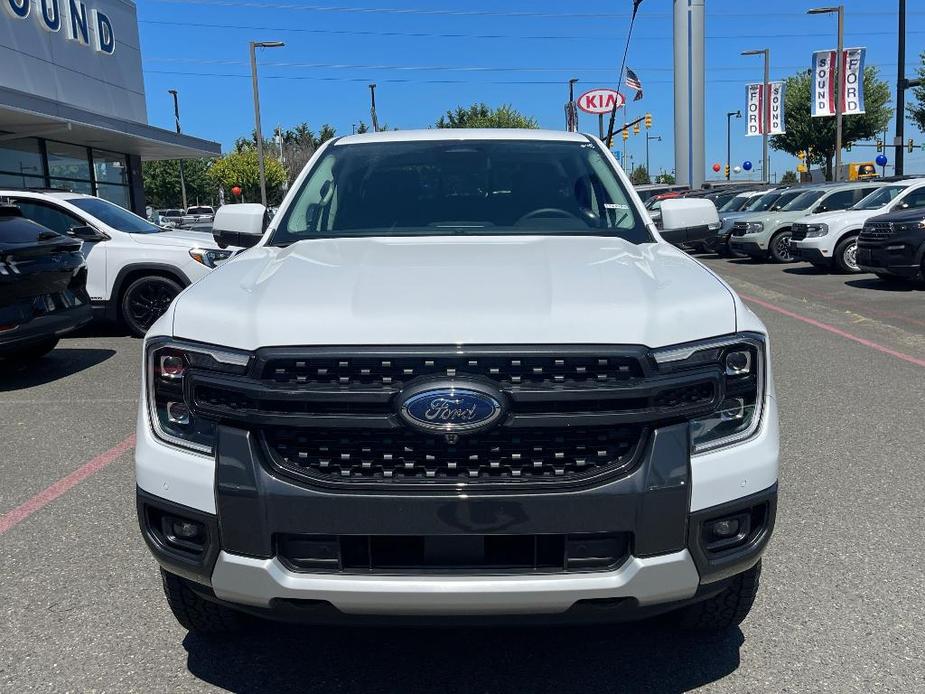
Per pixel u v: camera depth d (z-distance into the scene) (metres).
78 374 7.75
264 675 2.88
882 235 12.57
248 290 2.64
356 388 2.25
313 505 2.26
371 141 4.24
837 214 15.78
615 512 2.26
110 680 2.84
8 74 16.25
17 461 5.19
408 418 2.22
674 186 30.56
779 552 3.73
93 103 19.72
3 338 6.90
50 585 3.53
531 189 3.86
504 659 2.96
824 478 4.65
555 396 2.23
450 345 2.27
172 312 2.58
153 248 9.48
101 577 3.60
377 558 2.31
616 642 3.05
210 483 2.34
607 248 3.21
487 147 4.12
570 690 2.77
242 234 3.90
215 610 2.87
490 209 3.75
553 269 2.79
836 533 3.92
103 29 20.09
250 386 2.29
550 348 2.26
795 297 12.31
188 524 2.44
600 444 2.29
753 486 2.41
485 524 2.26
